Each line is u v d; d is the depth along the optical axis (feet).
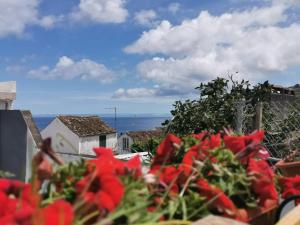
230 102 17.54
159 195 3.88
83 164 3.82
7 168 8.45
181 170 4.32
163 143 5.20
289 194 5.56
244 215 4.23
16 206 2.80
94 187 3.33
